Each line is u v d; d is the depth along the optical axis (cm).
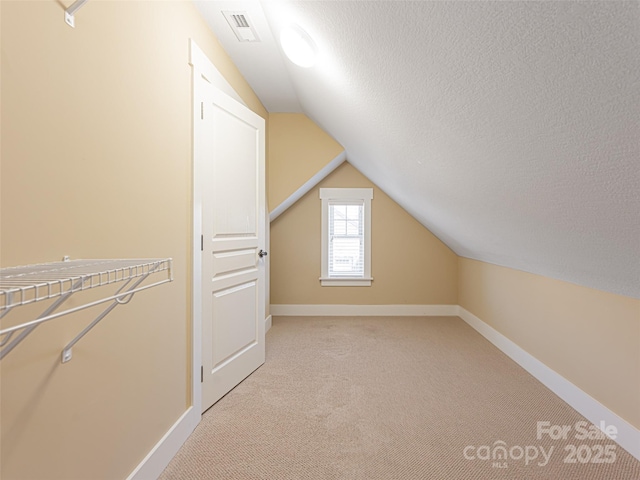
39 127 88
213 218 202
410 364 259
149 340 140
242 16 190
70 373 99
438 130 147
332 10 127
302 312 409
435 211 288
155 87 144
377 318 397
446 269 411
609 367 168
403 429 174
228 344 216
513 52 81
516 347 263
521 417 185
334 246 414
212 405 198
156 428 144
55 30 92
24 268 79
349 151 352
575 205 120
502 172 138
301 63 188
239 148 229
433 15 90
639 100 67
